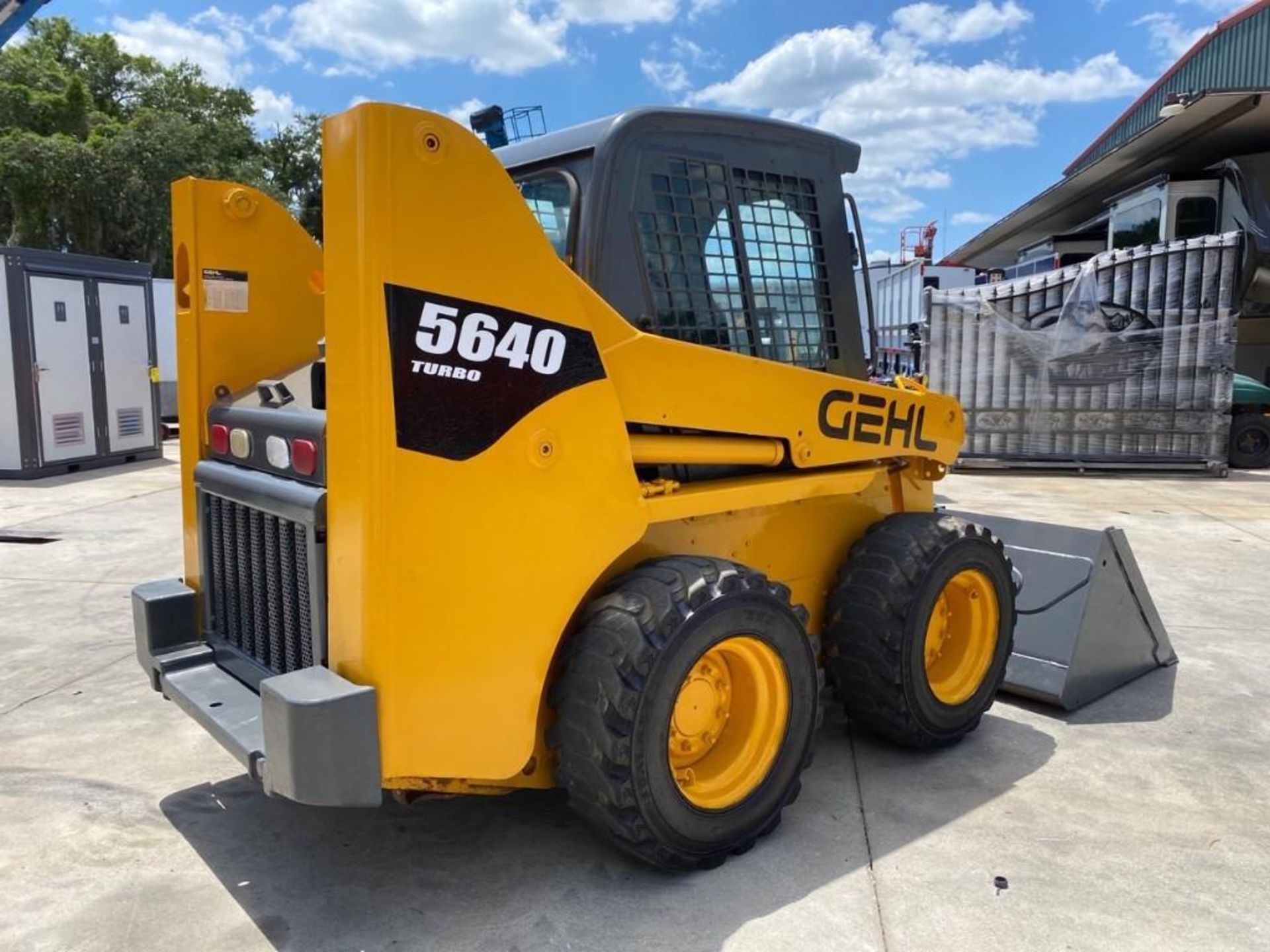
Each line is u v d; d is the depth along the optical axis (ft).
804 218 11.19
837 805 10.68
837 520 12.07
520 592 8.10
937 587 11.44
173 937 8.20
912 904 8.73
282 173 113.39
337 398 7.54
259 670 9.55
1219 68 57.21
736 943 8.11
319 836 9.93
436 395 7.47
